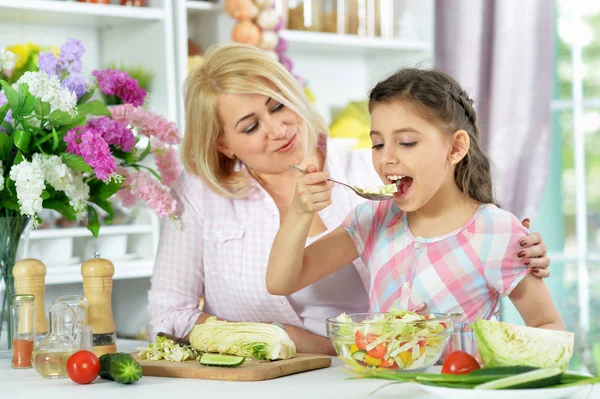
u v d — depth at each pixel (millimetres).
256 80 1916
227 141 1991
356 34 3510
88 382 1439
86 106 1802
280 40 3154
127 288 3178
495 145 3555
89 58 3176
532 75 3576
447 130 1574
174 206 1936
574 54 3842
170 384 1400
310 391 1293
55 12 2836
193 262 2096
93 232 1851
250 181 2055
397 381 1231
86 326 1604
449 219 1664
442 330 1349
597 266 3793
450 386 1142
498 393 1103
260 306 2021
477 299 1641
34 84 1682
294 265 1657
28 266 1759
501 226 1640
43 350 1521
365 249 1776
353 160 2162
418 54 3658
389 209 1759
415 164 1544
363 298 2033
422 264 1659
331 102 3764
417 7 3648
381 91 1583
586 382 1127
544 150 3592
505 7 3551
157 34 3012
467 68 3572
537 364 1198
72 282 2973
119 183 1842
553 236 3895
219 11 3209
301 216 1627
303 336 1856
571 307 3820
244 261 2031
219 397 1269
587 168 3842
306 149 2016
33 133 1721
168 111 2992
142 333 3084
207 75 1949
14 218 1768
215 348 1520
